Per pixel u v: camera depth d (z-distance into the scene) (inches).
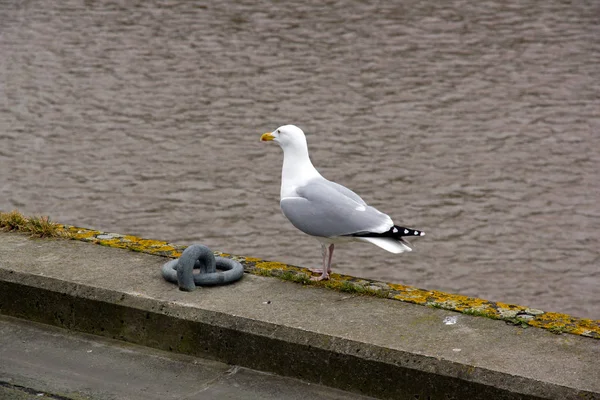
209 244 550.9
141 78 859.4
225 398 233.3
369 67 890.7
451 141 714.2
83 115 765.3
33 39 970.1
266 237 559.5
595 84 842.2
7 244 295.9
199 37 982.4
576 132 732.0
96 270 277.0
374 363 232.2
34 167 661.3
